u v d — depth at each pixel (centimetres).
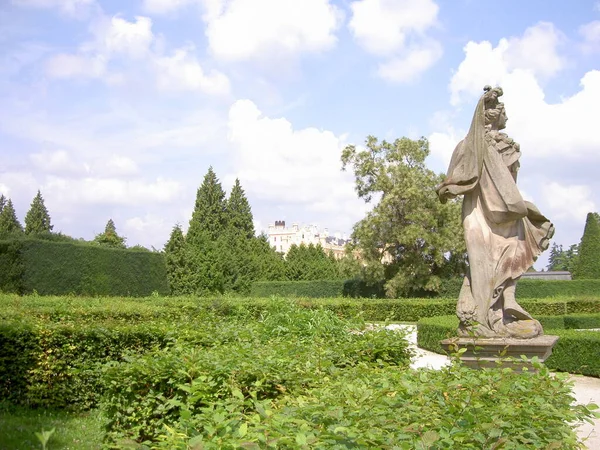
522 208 794
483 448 335
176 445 326
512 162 835
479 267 820
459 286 3806
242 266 4856
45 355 952
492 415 380
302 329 1022
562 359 1270
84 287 2925
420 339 1741
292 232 12394
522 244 830
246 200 6341
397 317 2819
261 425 345
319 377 562
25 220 6444
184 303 1747
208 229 6009
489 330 800
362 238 3703
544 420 388
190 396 513
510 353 766
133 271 3209
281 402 444
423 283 3706
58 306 1305
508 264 817
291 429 345
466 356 784
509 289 822
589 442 687
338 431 333
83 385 960
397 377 499
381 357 789
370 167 3747
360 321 995
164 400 557
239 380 558
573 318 2008
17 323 982
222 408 423
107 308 1363
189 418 375
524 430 364
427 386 441
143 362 604
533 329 792
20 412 906
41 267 2773
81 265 2930
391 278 3788
